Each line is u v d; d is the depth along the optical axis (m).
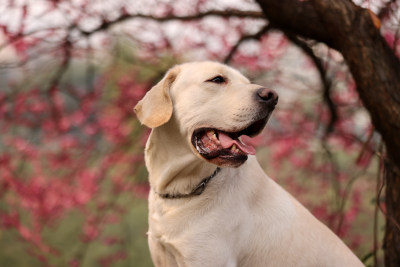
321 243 3.03
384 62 3.04
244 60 5.59
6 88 5.54
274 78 5.83
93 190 5.74
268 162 6.47
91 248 7.89
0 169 5.59
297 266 2.93
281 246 2.92
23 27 4.77
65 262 6.17
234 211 2.82
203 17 4.91
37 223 5.91
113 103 5.56
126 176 5.87
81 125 5.69
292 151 6.19
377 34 3.06
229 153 2.66
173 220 2.84
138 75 5.58
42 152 5.77
